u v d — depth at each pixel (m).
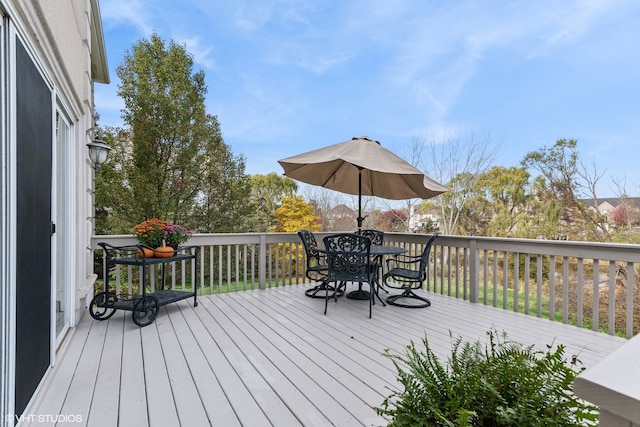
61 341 2.91
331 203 13.48
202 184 10.30
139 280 8.58
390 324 3.61
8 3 1.54
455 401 1.01
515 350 1.22
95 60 5.38
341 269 4.02
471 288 4.55
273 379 2.34
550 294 3.74
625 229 9.55
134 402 2.03
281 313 4.00
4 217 1.57
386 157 4.45
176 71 9.92
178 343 3.00
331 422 1.85
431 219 12.98
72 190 3.26
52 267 2.38
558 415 0.93
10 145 1.60
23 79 1.78
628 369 0.66
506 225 11.39
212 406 2.00
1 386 1.53
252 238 5.29
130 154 9.66
